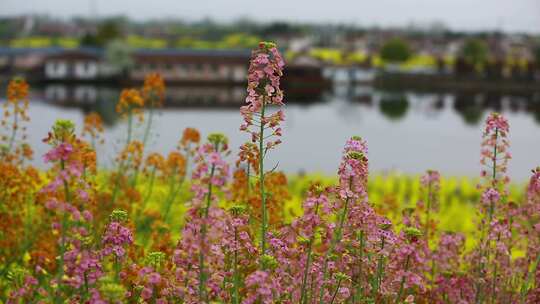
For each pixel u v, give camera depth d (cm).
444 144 6291
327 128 7194
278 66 658
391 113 9069
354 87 14225
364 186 658
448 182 3014
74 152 548
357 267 747
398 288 721
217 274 643
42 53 13800
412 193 2942
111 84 11825
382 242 704
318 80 12781
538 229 806
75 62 11738
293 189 2667
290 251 694
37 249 972
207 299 599
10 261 1006
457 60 15662
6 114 1222
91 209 867
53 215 1006
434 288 877
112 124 5703
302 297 657
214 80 12169
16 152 1228
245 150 671
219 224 562
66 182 551
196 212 563
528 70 14862
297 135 6481
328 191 661
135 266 705
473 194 2973
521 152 5759
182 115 7612
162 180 1452
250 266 741
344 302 741
